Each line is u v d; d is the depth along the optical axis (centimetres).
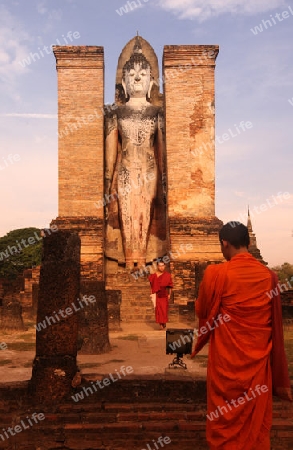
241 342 409
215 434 408
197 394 645
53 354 650
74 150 2316
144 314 2047
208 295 433
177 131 2333
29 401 637
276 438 584
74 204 2283
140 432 588
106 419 604
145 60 2584
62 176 2300
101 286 1176
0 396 645
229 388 404
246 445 396
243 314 413
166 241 2472
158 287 1662
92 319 1147
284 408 618
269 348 412
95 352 1124
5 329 1602
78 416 606
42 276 670
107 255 2466
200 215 2289
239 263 430
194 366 948
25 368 939
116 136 2522
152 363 990
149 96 2602
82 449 578
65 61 2358
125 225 2445
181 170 2312
